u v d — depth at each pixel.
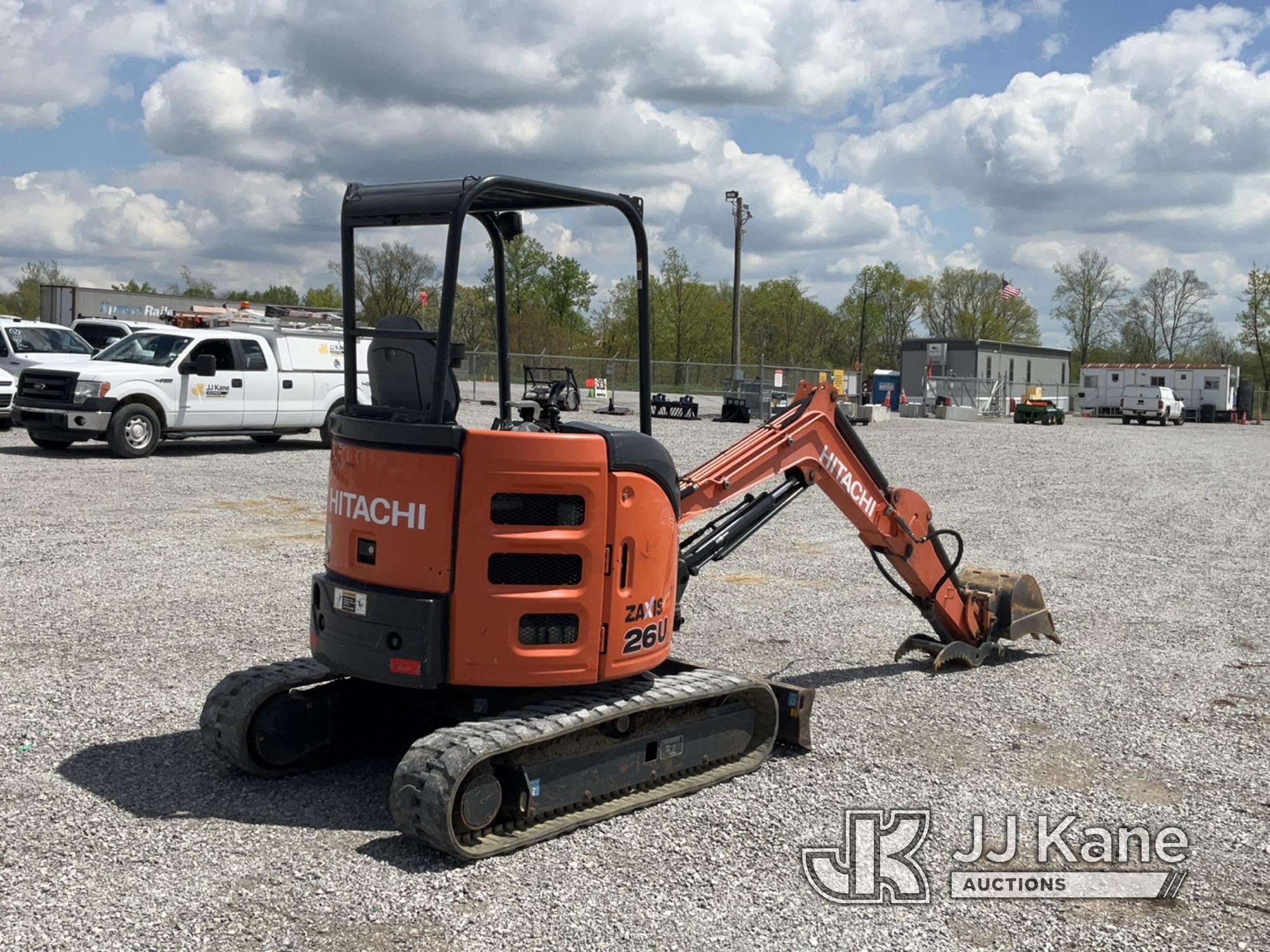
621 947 4.08
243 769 5.50
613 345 72.69
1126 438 38.22
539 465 4.98
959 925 4.38
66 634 8.12
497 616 4.98
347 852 4.80
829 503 16.92
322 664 5.39
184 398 19.11
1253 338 78.69
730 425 34.47
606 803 5.31
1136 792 5.91
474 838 4.82
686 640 8.93
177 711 6.56
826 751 6.37
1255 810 5.70
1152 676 8.27
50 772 5.58
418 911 4.29
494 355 45.09
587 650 5.14
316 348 21.00
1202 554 13.73
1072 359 88.56
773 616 9.83
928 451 27.83
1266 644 9.29
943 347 55.69
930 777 6.02
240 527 12.77
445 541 4.95
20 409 18.38
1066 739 6.75
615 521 5.18
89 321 26.81
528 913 4.30
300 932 4.10
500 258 5.90
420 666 4.95
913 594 8.15
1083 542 14.38
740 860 4.88
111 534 11.97
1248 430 51.38
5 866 4.55
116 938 4.01
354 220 5.34
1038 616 8.68
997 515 16.58
